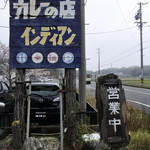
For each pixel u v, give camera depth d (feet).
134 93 80.64
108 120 14.58
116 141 14.44
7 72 62.80
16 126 17.63
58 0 18.21
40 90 28.76
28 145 16.80
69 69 18.47
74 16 18.25
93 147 16.89
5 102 29.91
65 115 19.80
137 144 17.26
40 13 18.12
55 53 18.13
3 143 19.16
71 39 18.21
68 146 18.34
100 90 14.87
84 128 22.00
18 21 18.07
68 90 18.45
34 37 18.10
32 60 18.04
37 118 26.81
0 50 68.39
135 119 23.52
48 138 18.72
